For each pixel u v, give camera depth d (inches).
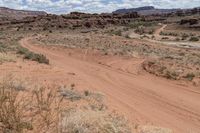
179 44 3004.4
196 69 1094.4
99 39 2970.0
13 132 249.4
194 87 850.8
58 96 461.7
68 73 927.7
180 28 6220.5
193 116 557.6
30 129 266.2
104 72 1147.3
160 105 637.9
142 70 1183.6
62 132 271.4
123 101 644.7
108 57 1617.9
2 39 3198.8
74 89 620.4
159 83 918.4
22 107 310.0
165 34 4837.6
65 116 306.3
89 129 283.9
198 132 461.4
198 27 5871.1
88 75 1042.7
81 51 1924.2
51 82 657.6
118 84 888.9
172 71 1043.3
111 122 314.8
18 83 456.1
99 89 753.0
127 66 1300.4
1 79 466.0
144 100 681.0
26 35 4397.1
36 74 761.6
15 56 1115.3
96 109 416.8
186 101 679.1
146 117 514.3
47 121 289.9
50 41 2869.1
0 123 259.1
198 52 2156.7
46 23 7190.0
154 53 1881.2
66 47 2166.6
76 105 410.9
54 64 1273.4
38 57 1142.3
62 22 7140.8
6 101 302.4
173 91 792.9
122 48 2122.3
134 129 372.2
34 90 429.7
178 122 511.2
